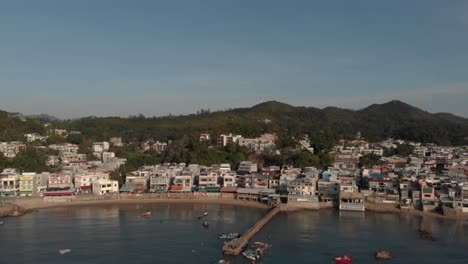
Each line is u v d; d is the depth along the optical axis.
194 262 142.38
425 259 147.50
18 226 189.25
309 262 143.12
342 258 144.00
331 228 188.75
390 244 164.38
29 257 146.75
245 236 166.38
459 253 154.12
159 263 141.50
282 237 173.12
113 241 166.12
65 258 145.88
